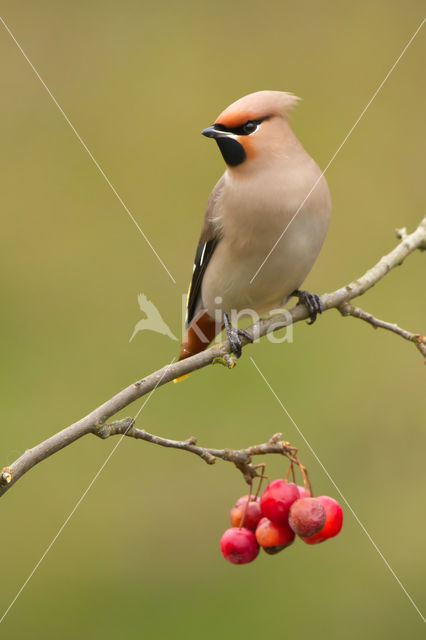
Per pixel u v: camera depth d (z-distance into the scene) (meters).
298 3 13.16
